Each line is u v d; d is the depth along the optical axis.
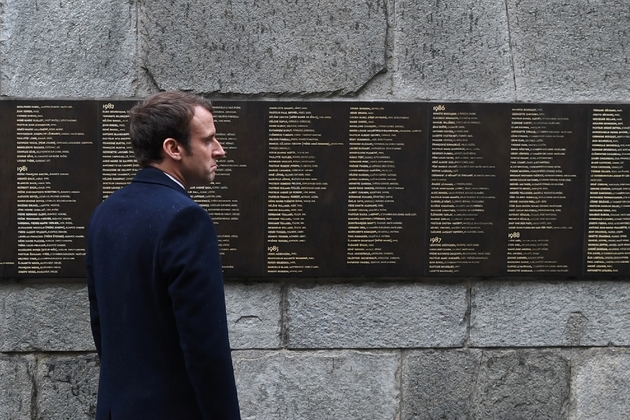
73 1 3.53
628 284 3.79
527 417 3.78
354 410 3.73
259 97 3.62
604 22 3.71
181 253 2.05
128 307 2.12
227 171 3.57
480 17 3.66
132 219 2.15
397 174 3.62
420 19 3.65
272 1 3.58
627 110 3.67
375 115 3.59
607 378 3.79
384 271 3.64
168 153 2.24
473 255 3.66
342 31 3.62
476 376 3.76
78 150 3.50
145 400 2.11
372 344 3.71
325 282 3.68
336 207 3.61
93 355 3.63
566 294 3.77
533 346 3.77
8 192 3.49
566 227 3.69
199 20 3.57
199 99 2.31
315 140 3.58
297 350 3.70
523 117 3.64
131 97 3.57
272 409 3.70
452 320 3.73
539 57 3.70
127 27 3.55
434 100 3.67
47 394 3.61
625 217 3.70
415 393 3.74
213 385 2.06
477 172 3.64
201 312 2.03
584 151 3.67
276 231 3.60
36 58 3.52
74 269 3.54
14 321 3.57
